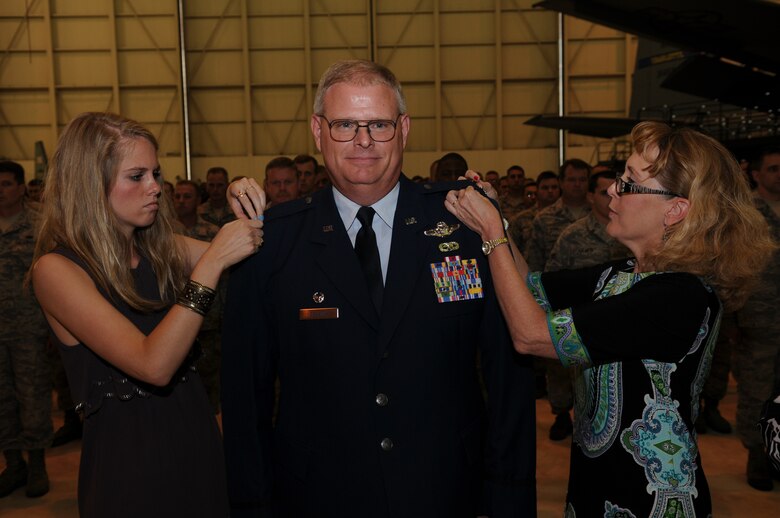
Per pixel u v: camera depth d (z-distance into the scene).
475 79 14.52
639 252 1.50
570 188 4.69
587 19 6.52
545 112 14.61
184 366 1.55
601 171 3.85
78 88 14.13
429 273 1.48
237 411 1.51
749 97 7.48
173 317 1.41
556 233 4.71
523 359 1.54
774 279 3.27
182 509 1.47
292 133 14.48
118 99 14.15
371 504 1.43
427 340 1.45
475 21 14.43
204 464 1.52
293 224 1.54
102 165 1.46
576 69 14.49
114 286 1.47
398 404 1.43
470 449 1.49
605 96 14.53
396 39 14.43
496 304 1.54
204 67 14.27
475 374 1.55
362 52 14.41
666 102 9.94
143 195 1.50
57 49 14.02
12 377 3.38
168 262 1.62
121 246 1.52
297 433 1.49
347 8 14.29
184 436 1.50
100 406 1.45
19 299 3.35
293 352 1.48
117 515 1.42
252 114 14.45
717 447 3.90
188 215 4.64
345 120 1.41
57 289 1.43
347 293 1.45
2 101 14.09
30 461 3.43
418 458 1.43
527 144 14.71
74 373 1.48
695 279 1.37
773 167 3.34
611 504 1.40
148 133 1.54
